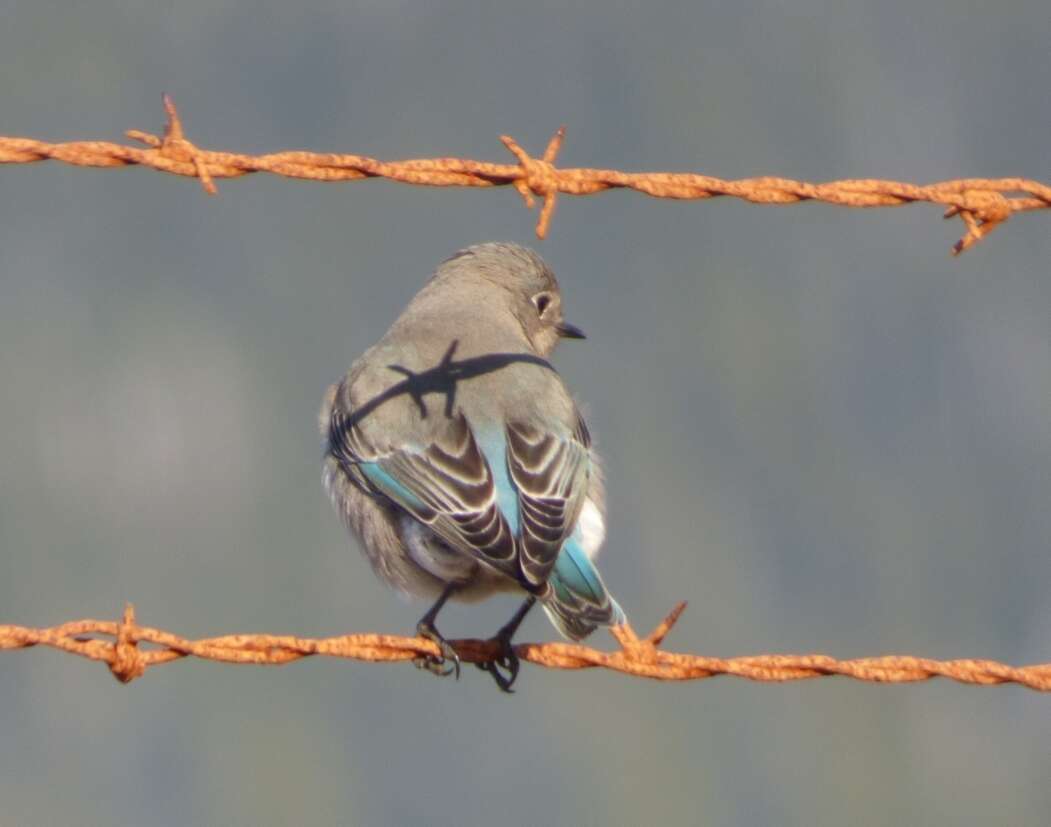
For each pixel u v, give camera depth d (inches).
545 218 281.4
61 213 1120.8
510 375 328.8
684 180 284.4
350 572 983.6
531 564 294.2
